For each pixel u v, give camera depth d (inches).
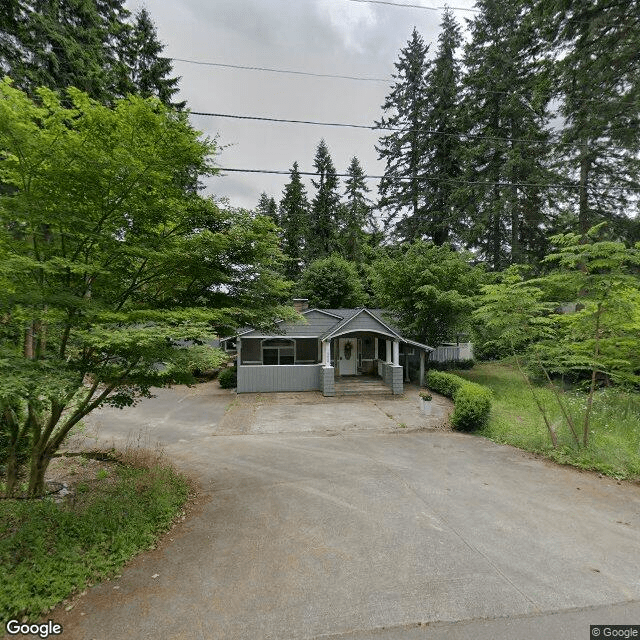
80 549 160.2
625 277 269.3
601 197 679.1
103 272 171.9
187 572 155.7
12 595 130.6
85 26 450.6
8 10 355.9
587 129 593.9
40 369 163.2
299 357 690.8
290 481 256.4
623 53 519.5
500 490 240.7
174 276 215.0
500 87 823.7
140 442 352.2
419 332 709.9
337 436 375.6
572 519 202.4
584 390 504.1
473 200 911.7
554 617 130.5
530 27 615.2
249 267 232.1
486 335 636.1
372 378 685.9
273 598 139.8
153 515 193.9
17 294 166.7
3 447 237.9
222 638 120.6
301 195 1440.7
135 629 124.1
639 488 245.1
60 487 232.4
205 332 183.2
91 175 168.6
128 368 199.6
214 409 502.3
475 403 383.6
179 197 198.5
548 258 320.8
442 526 194.2
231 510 213.2
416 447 335.9
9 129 154.2
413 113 1048.2
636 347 318.0
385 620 128.6
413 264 695.7
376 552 170.6
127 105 170.1
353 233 1332.4
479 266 713.6
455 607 135.0
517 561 163.5
